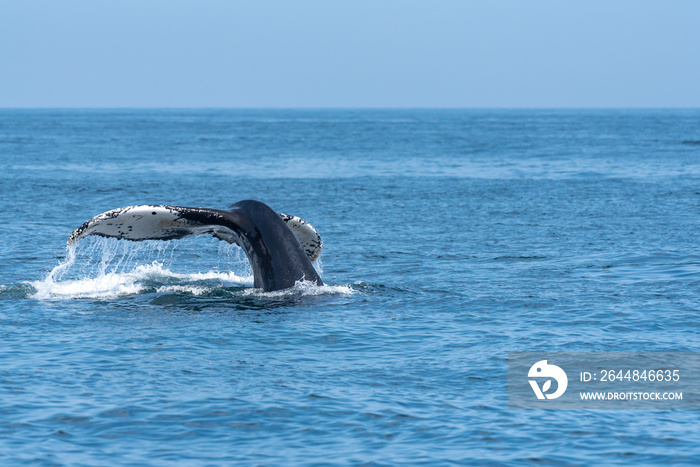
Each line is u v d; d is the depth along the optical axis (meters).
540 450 36.75
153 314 60.62
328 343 53.59
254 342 53.50
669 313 62.06
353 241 101.44
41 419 39.41
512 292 70.31
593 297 68.25
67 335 54.50
